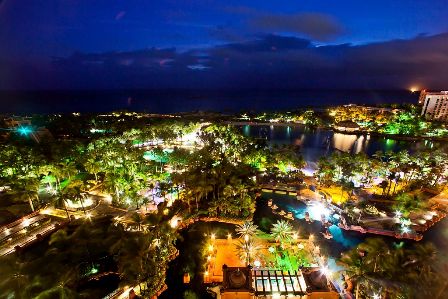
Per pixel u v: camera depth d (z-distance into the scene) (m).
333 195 86.50
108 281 50.28
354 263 41.84
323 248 61.56
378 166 93.44
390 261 40.16
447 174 100.06
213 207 71.44
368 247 42.22
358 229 68.00
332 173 91.12
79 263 45.69
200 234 65.31
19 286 35.69
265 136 185.88
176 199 79.94
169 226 54.16
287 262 54.97
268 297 44.59
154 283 48.94
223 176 79.19
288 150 116.38
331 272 53.25
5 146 107.44
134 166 87.25
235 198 74.25
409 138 173.00
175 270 54.38
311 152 144.25
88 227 52.09
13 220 66.50
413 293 36.81
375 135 183.12
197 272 53.19
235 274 46.69
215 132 154.75
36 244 59.16
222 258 56.44
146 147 146.00
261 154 102.88
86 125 176.12
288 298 44.84
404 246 62.25
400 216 69.62
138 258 43.62
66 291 36.22
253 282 47.22
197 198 74.38
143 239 46.31
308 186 92.88
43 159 90.75
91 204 75.88
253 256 55.94
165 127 162.12
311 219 73.06
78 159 98.25
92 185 88.56
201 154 106.06
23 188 70.50
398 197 72.56
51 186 84.94
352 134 190.75
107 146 114.12
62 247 47.38
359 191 89.19
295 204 81.69
